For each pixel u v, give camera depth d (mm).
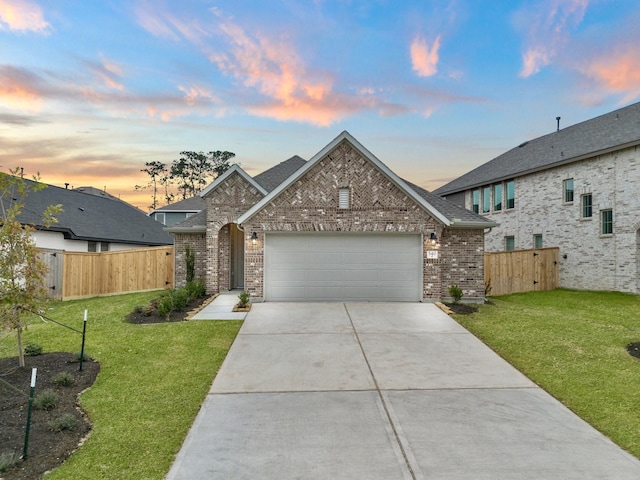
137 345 8336
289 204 12734
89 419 5172
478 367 7246
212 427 5035
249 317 10758
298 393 6109
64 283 14688
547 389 6289
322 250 12883
